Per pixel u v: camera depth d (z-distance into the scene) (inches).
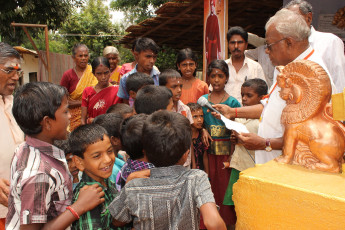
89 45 839.7
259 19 308.2
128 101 140.3
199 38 368.2
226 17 185.2
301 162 56.6
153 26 316.5
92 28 830.5
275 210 50.9
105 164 59.2
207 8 205.0
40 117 53.8
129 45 414.6
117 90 151.2
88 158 58.6
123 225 59.8
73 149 59.3
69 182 57.7
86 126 60.9
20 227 50.0
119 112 98.2
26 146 56.0
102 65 146.2
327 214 45.3
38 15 502.0
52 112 54.6
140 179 54.3
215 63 121.5
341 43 107.1
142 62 129.6
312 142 55.0
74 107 188.7
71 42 834.2
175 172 54.1
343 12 187.8
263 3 258.1
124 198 54.0
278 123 76.2
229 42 147.3
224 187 123.8
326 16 199.0
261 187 52.1
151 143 54.7
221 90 124.9
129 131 69.2
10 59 74.7
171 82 113.6
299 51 70.9
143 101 87.7
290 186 48.8
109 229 60.3
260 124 80.4
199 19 290.4
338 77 104.7
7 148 78.4
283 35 69.7
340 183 49.3
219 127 121.8
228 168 123.0
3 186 70.4
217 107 101.3
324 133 54.6
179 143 54.3
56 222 51.6
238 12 282.5
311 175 52.8
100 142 58.5
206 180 52.9
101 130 60.1
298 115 56.9
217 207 52.4
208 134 123.9
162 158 54.6
